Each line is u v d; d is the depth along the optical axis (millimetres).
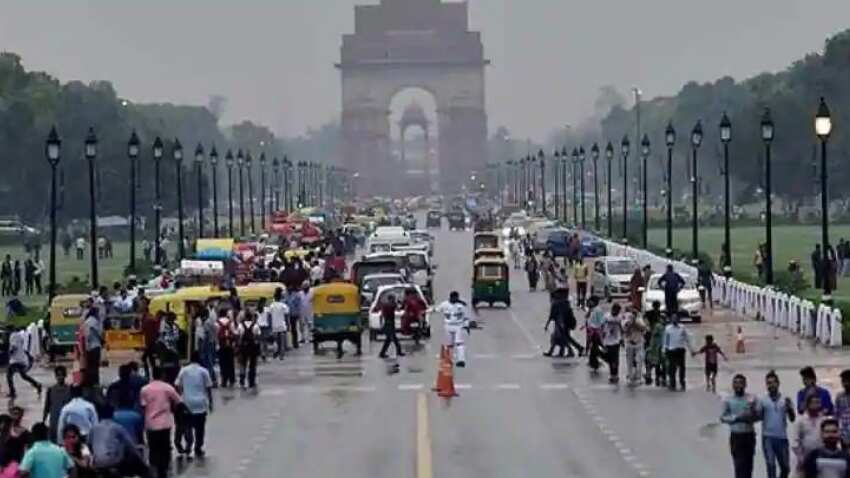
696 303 146750
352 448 82250
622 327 111875
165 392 72750
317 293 130500
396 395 103125
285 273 151375
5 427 61031
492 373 114312
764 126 151125
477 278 175125
